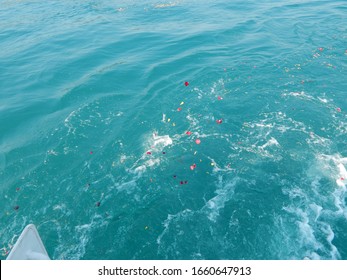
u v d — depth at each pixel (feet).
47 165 58.59
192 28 119.24
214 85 80.64
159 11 145.79
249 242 44.04
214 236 45.06
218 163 57.21
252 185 52.60
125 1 168.55
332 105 70.18
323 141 60.54
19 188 54.24
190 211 48.91
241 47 100.83
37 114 72.54
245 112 69.97
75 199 52.03
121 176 55.77
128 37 113.80
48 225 48.08
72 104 75.56
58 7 163.84
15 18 147.33
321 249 42.50
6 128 68.69
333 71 83.20
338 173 53.72
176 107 72.95
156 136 64.39
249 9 139.44
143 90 80.28
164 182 54.03
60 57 100.01
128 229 46.75
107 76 86.33
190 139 63.05
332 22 115.85
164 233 45.83
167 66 90.84
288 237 44.29
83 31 122.52
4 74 91.56
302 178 53.31
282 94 75.00
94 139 64.44
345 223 45.65
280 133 63.16
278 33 110.22
